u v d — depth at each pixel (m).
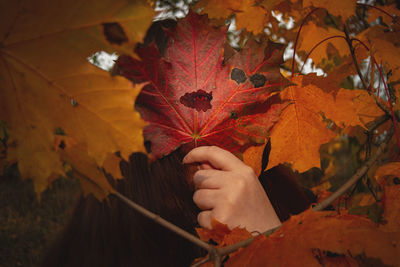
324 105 0.34
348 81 0.63
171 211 0.36
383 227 0.29
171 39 0.32
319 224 0.25
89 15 0.23
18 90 0.25
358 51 0.43
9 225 1.64
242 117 0.33
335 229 0.25
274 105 0.33
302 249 0.25
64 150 0.26
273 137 0.34
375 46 0.39
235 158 0.32
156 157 0.32
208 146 0.33
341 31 0.44
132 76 0.31
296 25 0.45
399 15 0.40
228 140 0.33
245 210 0.30
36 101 0.25
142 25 0.23
